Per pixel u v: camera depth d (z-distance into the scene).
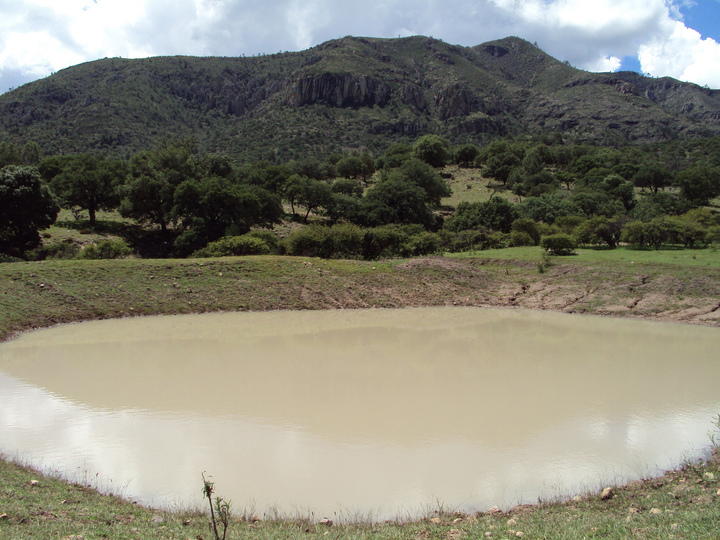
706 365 18.19
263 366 17.84
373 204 75.50
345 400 14.14
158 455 10.53
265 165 105.88
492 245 52.03
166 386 15.36
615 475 9.74
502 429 12.09
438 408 13.53
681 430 12.10
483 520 7.70
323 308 31.42
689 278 31.41
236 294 31.78
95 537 6.34
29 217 47.97
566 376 16.67
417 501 8.74
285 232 70.00
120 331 24.30
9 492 7.85
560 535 6.62
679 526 6.61
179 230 64.81
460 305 32.88
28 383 15.60
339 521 7.90
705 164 124.44
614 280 33.09
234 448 10.92
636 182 103.62
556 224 56.59
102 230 60.12
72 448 10.84
